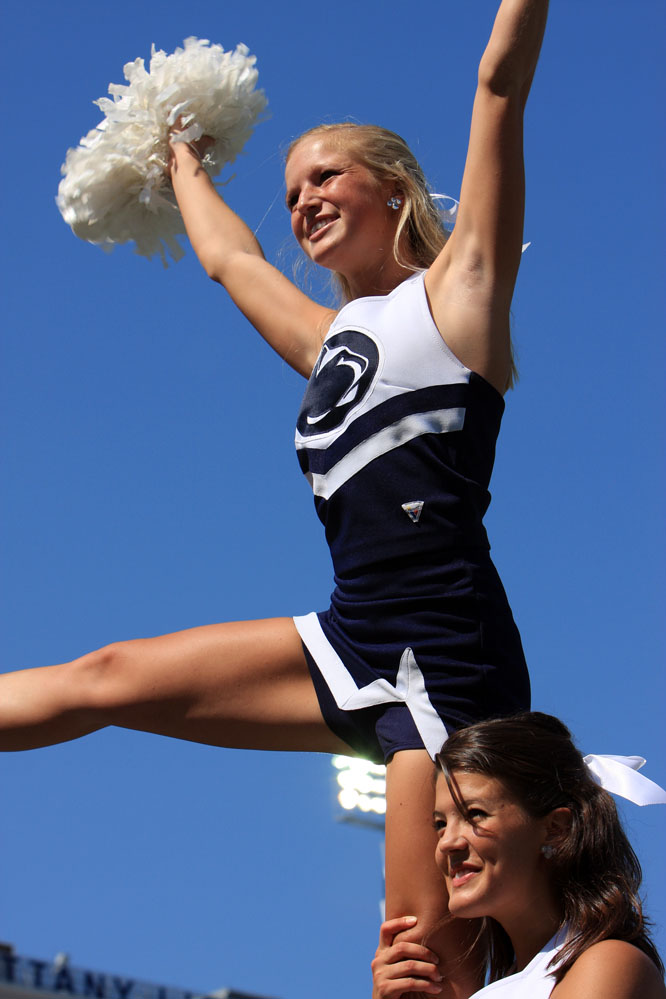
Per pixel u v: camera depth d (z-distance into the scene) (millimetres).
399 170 5750
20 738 5203
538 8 5035
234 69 6934
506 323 5141
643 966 3902
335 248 5680
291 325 6070
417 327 5086
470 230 5121
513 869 4168
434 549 4875
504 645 4859
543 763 4285
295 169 5832
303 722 5059
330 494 5078
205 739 5172
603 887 4152
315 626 5133
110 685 5156
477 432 5012
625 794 4551
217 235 6477
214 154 6973
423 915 4539
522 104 5121
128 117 6871
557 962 4008
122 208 6992
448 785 4277
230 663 5121
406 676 4773
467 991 4512
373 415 5020
